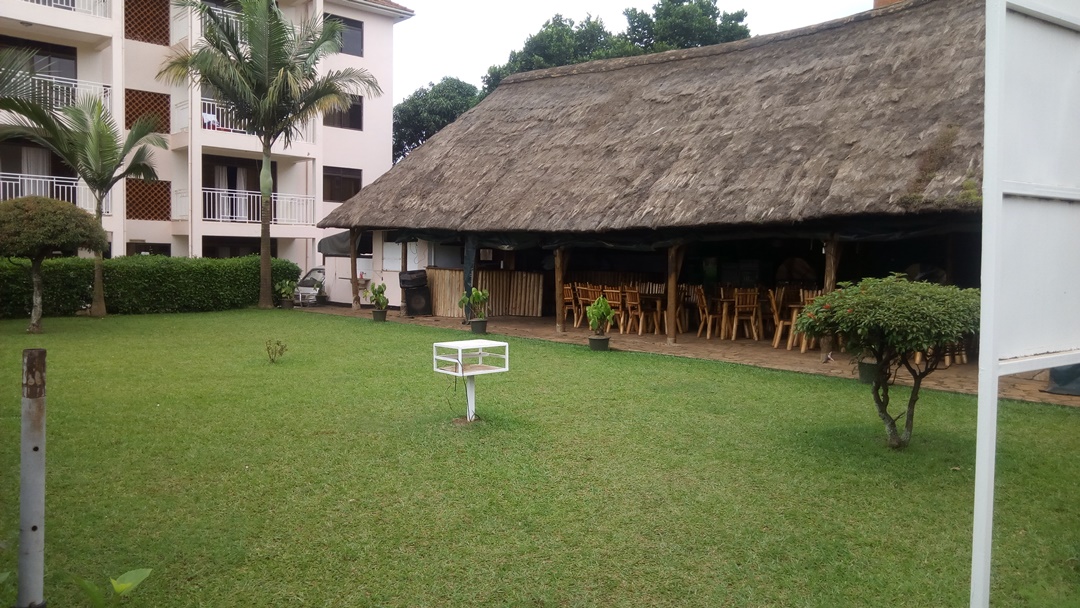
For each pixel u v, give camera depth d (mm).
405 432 6430
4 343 11727
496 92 19734
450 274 17844
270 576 3730
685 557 4000
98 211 16125
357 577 3729
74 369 9391
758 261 14852
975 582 2820
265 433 6367
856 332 5738
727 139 12430
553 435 6406
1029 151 2740
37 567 2971
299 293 20750
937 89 10750
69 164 15656
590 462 5641
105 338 12617
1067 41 2879
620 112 15422
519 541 4176
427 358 10727
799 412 7379
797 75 13156
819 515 4613
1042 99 2783
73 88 18625
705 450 5988
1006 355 2717
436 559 3939
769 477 5324
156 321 15781
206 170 22016
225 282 18922
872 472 5441
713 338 13422
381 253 20250
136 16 21094
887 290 5859
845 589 3662
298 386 8453
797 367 10148
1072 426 6809
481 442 6141
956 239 12836
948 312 5453
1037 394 8266
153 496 4824
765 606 3492
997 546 4180
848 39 13336
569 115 16453
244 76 17828
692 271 16656
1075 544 4199
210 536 4195
